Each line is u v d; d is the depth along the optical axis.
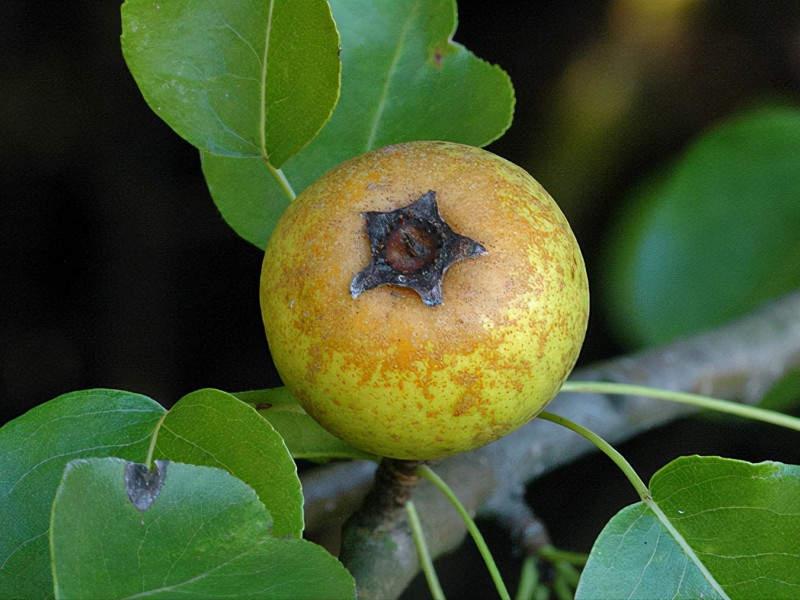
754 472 0.22
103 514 0.20
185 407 0.22
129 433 0.22
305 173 0.25
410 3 0.25
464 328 0.21
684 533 0.22
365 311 0.21
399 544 0.25
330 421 0.21
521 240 0.21
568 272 0.21
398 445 0.21
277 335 0.21
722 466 0.22
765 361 0.35
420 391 0.21
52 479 0.22
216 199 0.25
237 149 0.24
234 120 0.23
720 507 0.22
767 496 0.22
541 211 0.21
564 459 0.31
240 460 0.21
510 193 0.21
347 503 0.28
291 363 0.21
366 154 0.22
